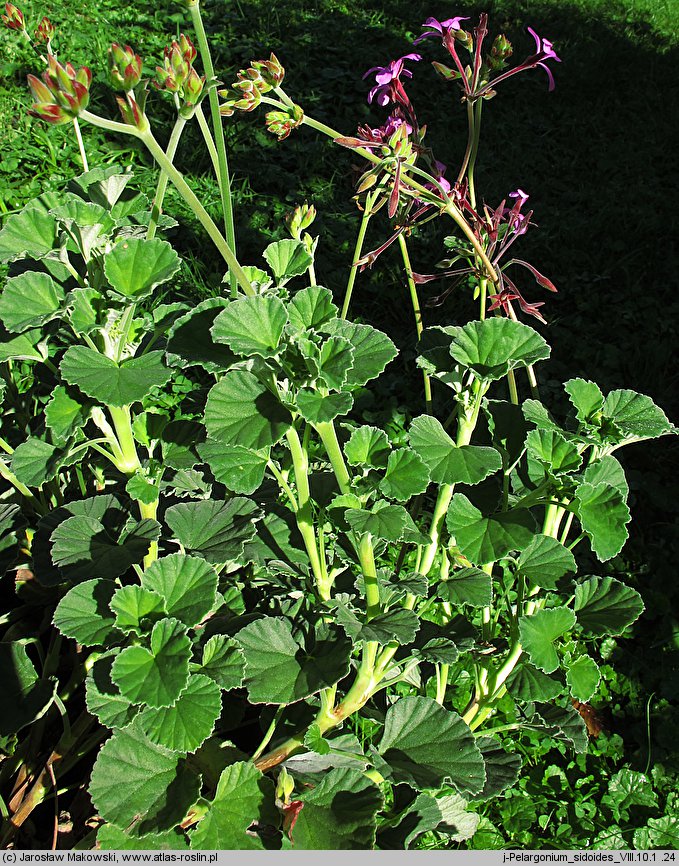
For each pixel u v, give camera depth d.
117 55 0.34
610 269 1.10
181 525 0.45
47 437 0.50
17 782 0.47
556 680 0.44
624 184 1.30
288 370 0.38
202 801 0.40
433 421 0.44
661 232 1.20
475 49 0.47
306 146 1.24
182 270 0.93
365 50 1.52
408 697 0.45
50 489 0.55
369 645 0.43
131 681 0.36
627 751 0.62
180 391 0.82
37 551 0.44
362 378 0.38
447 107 1.41
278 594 0.51
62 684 0.52
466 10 1.80
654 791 0.59
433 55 1.57
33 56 1.28
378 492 0.42
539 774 0.59
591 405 0.46
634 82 1.64
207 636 0.43
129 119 0.35
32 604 0.50
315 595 0.46
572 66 1.62
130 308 0.41
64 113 0.33
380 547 0.44
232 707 0.48
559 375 0.94
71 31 1.38
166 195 1.07
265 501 0.51
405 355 0.91
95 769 0.38
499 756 0.48
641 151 1.40
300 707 0.46
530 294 1.06
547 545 0.44
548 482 0.43
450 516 0.42
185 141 1.18
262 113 1.29
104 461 0.54
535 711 0.47
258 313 0.38
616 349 0.98
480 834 0.54
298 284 0.97
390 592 0.44
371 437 0.41
